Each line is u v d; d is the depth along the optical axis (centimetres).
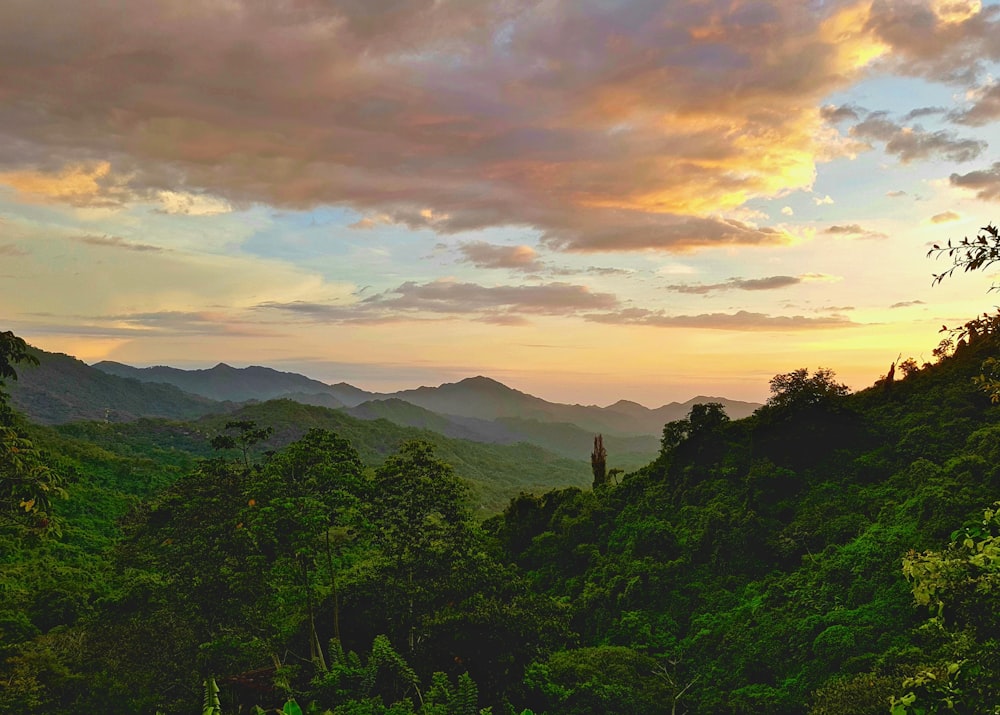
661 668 3206
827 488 4325
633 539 4544
